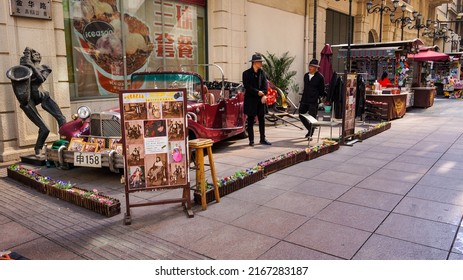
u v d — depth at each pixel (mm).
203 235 3975
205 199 4668
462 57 24156
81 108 6199
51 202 5023
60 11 7863
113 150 5633
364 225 4168
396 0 17750
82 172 6383
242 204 4828
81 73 8906
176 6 11211
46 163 6688
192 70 12000
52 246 3797
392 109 12922
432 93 17594
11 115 7211
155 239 3902
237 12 12680
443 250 3602
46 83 7715
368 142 8898
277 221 4297
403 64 14742
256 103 8242
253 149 8117
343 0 19203
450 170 6387
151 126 4301
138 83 7332
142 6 10188
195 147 4570
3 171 6500
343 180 5809
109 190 5473
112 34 9484
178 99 4336
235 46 12734
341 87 9703
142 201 5012
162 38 10875
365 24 21766
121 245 3789
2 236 4031
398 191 5289
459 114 14812
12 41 7059
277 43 15094
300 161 6938
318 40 17125
